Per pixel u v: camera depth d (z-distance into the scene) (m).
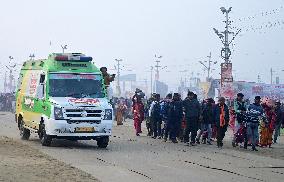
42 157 22.00
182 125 33.97
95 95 28.06
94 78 28.66
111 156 23.86
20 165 19.08
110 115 27.20
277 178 18.55
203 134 33.75
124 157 23.59
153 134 38.06
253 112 30.62
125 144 30.97
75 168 18.92
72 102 26.69
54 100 26.83
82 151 25.73
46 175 16.95
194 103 32.28
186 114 32.16
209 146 31.88
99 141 28.16
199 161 23.02
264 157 26.09
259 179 18.11
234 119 32.72
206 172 19.41
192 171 19.53
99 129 26.83
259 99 30.95
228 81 43.38
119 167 19.89
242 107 32.03
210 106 33.59
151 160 22.70
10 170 17.72
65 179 16.31
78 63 29.00
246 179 17.98
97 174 17.83
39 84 28.58
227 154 26.83
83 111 26.61
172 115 33.78
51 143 30.00
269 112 33.59
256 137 31.14
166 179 17.25
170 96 36.19
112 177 17.27
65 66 28.66
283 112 38.91
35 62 31.56
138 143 32.00
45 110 27.16
